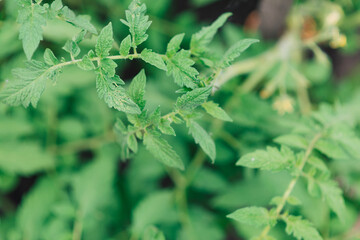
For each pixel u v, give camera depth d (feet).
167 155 2.00
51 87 2.66
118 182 2.98
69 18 1.91
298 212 2.60
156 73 2.97
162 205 2.72
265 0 3.08
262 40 3.37
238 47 1.94
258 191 2.73
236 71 2.97
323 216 2.59
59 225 2.64
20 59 2.55
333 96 3.32
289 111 2.84
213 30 2.06
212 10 3.02
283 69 3.01
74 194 2.74
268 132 2.76
